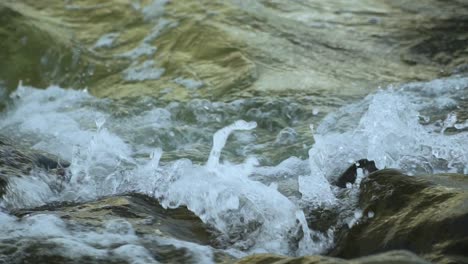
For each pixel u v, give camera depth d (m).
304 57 15.96
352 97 14.09
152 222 8.07
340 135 10.62
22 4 18.19
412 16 18.61
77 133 12.95
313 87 14.54
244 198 8.67
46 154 10.67
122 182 9.58
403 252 5.69
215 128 13.24
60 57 16.44
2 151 10.02
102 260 6.97
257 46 16.22
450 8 19.28
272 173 10.20
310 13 18.25
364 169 9.38
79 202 9.15
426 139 10.31
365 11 18.69
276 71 15.23
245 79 14.90
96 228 7.69
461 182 7.92
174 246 7.38
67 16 17.91
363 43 16.94
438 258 6.57
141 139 12.60
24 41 16.64
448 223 6.83
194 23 17.03
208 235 8.13
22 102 15.23
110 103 14.52
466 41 17.17
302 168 10.37
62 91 15.64
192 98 14.44
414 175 8.17
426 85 14.04
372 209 7.78
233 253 7.66
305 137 12.33
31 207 8.89
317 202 8.47
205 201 8.77
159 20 17.48
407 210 7.42
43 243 7.18
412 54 16.50
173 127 13.06
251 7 18.06
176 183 9.16
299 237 8.00
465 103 12.97
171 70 15.76
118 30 17.41
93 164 10.52
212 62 15.77
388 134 10.27
